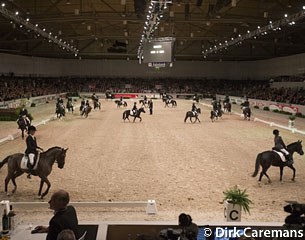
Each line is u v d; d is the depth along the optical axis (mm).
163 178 15648
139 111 36688
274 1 37062
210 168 17500
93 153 20828
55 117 39594
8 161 13258
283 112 46656
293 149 15477
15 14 36438
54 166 17516
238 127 32844
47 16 42969
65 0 38250
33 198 12953
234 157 20062
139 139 25891
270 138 26594
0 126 31641
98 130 30234
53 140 25062
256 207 12148
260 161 15102
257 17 43594
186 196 13234
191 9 41344
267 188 14422
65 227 6324
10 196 13172
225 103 48562
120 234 8703
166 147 22922
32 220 10633
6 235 8406
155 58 40406
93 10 40562
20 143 23812
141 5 34188
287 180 15648
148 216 11172
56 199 6445
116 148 22438
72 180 15250
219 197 13156
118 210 11742
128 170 16969
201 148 22656
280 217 11148
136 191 13797
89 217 11039
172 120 38375
